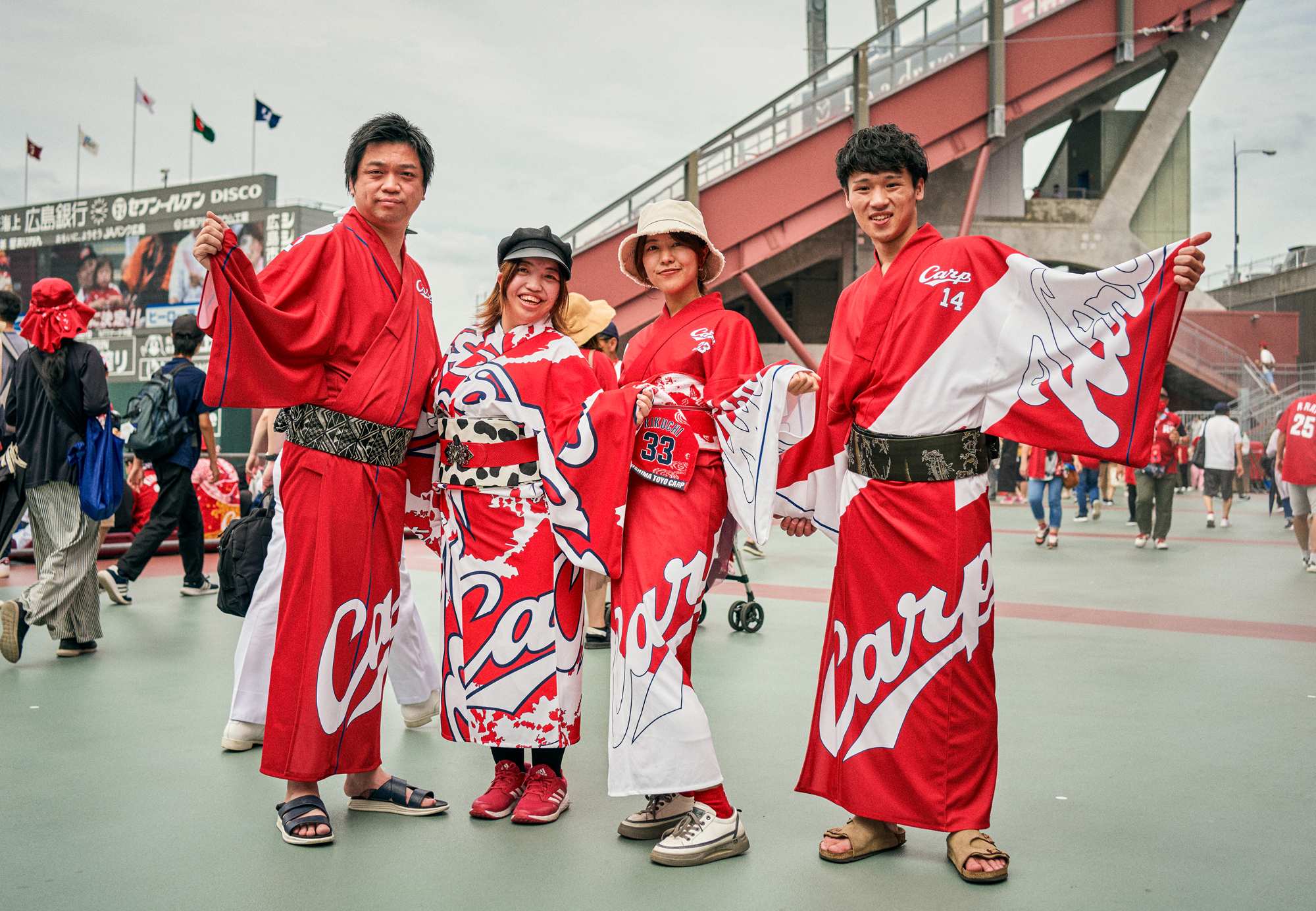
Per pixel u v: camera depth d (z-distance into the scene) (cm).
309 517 240
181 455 601
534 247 257
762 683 402
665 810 243
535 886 211
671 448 242
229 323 220
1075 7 2100
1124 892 207
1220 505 1733
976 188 2095
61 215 5362
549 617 249
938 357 227
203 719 345
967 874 213
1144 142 2377
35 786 274
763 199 1977
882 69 2017
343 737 242
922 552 224
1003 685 398
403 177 251
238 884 210
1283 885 210
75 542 440
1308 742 317
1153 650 470
